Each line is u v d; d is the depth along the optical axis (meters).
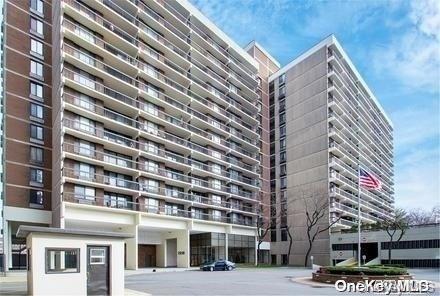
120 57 53.38
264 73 92.06
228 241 70.31
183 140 63.28
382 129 122.62
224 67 77.56
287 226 80.69
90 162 46.97
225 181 72.88
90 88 47.38
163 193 56.97
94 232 18.86
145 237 59.84
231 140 77.12
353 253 69.94
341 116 84.19
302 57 84.50
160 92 59.59
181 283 29.17
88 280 18.73
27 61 48.41
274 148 88.06
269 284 28.41
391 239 63.34
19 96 46.91
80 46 48.50
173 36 63.53
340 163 79.38
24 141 46.53
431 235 61.00
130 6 55.56
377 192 107.81
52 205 47.53
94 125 48.53
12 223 46.16
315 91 80.06
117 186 49.44
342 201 80.81
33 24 49.88
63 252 18.00
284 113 87.31
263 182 84.50
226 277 36.50
